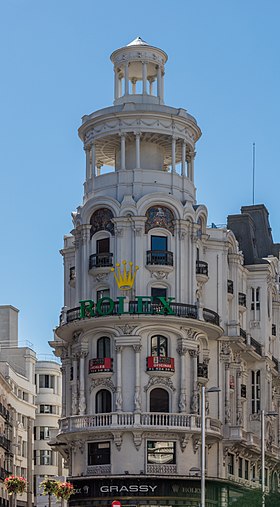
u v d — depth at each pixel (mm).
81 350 85500
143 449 82250
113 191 87000
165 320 83188
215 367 90188
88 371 84875
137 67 93250
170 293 85188
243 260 99250
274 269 105188
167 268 84750
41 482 81188
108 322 83438
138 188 86438
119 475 81625
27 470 127125
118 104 90688
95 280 86250
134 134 86812
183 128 88625
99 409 84312
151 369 82875
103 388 84062
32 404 130750
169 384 83625
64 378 92375
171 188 87250
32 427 130500
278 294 108250
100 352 85188
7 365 117688
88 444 84250
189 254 86750
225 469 89625
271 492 78938
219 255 92312
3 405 111750
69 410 90438
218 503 87938
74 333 87250
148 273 84938
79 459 85000
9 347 131250
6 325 131875
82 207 87938
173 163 87750
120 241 85000
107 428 81750
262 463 78750
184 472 83062
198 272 88500
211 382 89875
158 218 85688
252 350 95438
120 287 84125
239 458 94812
